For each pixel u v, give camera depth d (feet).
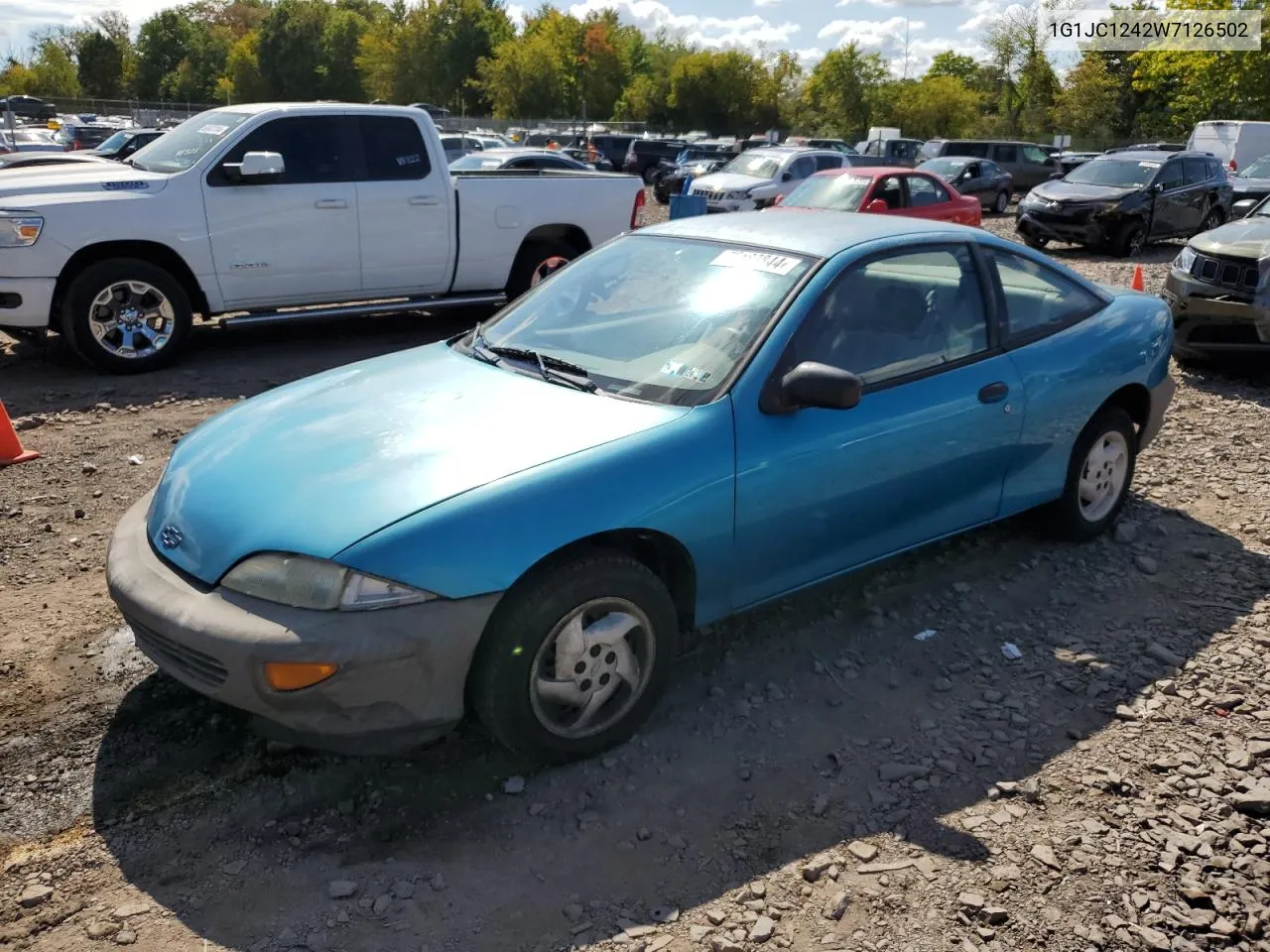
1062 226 57.72
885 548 13.21
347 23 264.31
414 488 9.86
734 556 11.46
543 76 214.07
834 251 12.78
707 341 11.99
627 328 12.73
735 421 11.22
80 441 20.72
